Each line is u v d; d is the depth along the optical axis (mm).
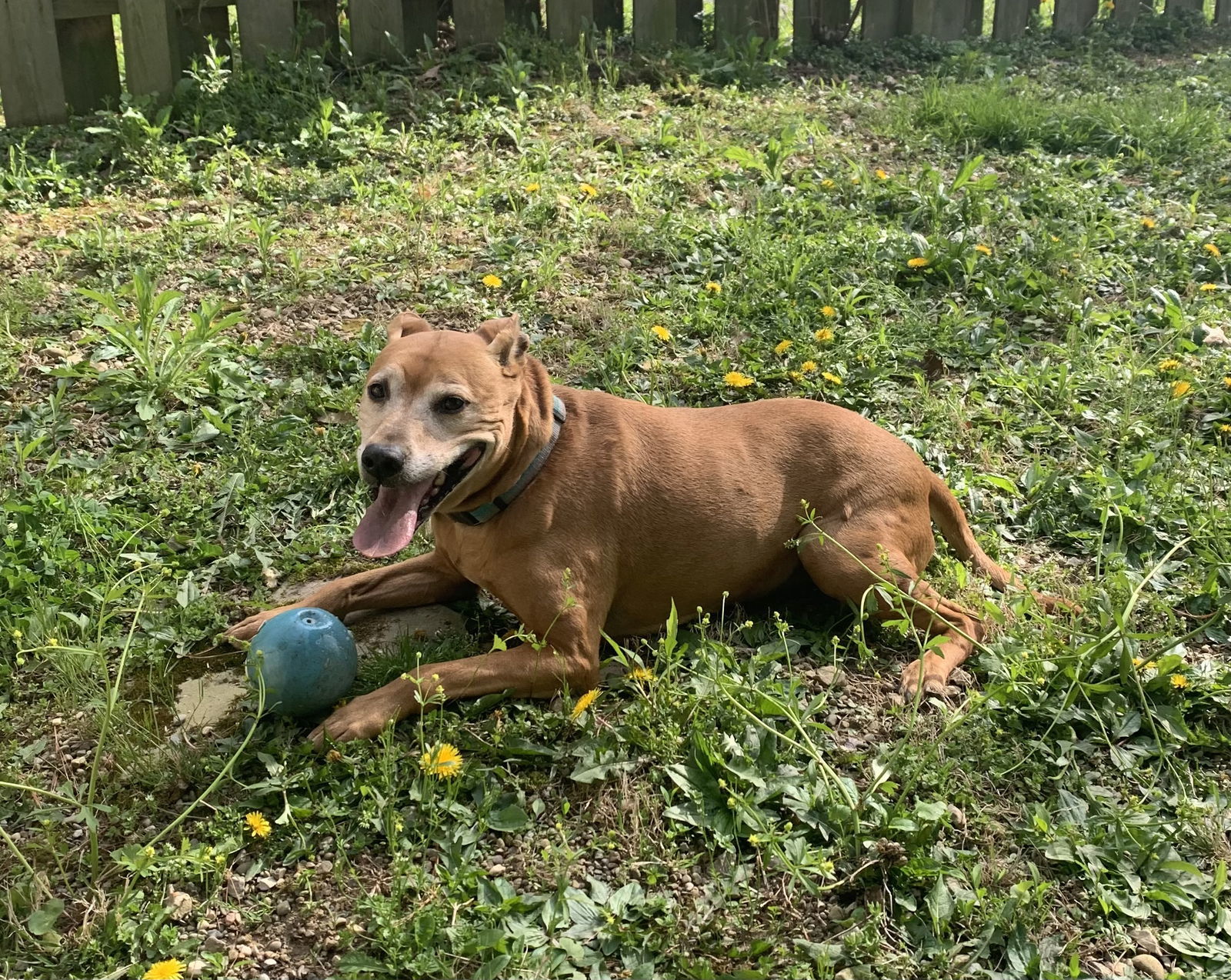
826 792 1201
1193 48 4199
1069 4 4129
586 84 3188
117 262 2297
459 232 2473
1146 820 1194
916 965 1051
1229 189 2824
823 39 3861
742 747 1251
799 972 1032
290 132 2863
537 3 3467
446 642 1454
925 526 1530
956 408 1912
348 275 2293
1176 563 1608
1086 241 2434
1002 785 1257
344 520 1706
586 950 1058
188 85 2984
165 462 1760
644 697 1301
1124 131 3111
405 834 1172
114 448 1803
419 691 1251
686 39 3662
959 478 1788
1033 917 1093
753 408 1560
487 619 1537
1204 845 1181
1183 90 3582
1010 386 2002
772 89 3410
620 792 1217
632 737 1266
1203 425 1926
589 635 1371
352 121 2869
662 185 2680
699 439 1479
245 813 1195
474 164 2785
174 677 1408
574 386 1992
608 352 2066
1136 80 3721
